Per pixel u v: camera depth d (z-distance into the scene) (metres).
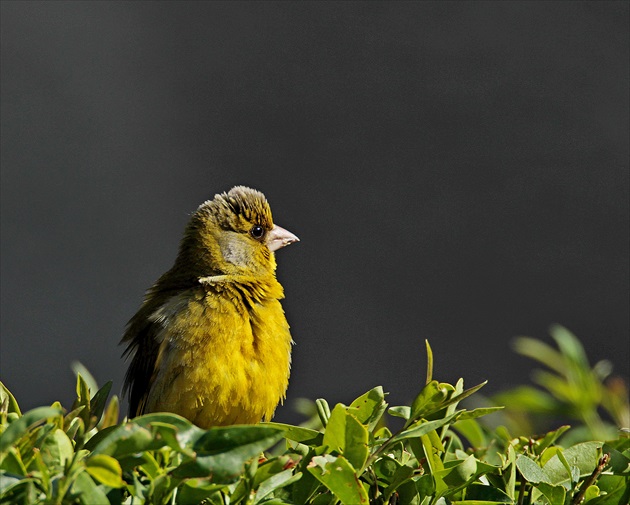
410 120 18.17
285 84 18.12
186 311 6.05
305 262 16.89
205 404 5.89
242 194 6.99
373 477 3.89
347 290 16.75
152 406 5.98
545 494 3.83
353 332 16.44
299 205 17.30
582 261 17.09
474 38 18.98
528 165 17.97
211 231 6.80
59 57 17.28
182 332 5.96
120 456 3.16
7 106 16.73
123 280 15.90
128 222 16.38
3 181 16.22
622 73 18.53
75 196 16.34
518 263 17.12
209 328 5.97
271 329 6.16
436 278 17.05
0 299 15.38
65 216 16.19
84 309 15.56
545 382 6.31
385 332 16.52
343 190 17.55
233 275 6.58
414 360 16.28
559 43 18.95
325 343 16.30
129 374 6.66
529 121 18.25
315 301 16.61
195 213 6.98
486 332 16.61
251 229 6.89
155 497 3.29
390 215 17.41
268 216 7.02
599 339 16.48
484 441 4.87
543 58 18.83
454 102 18.44
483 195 17.61
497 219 17.45
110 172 16.67
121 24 17.84
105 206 16.42
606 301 16.83
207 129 17.48
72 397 15.01
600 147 18.03
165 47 17.89
